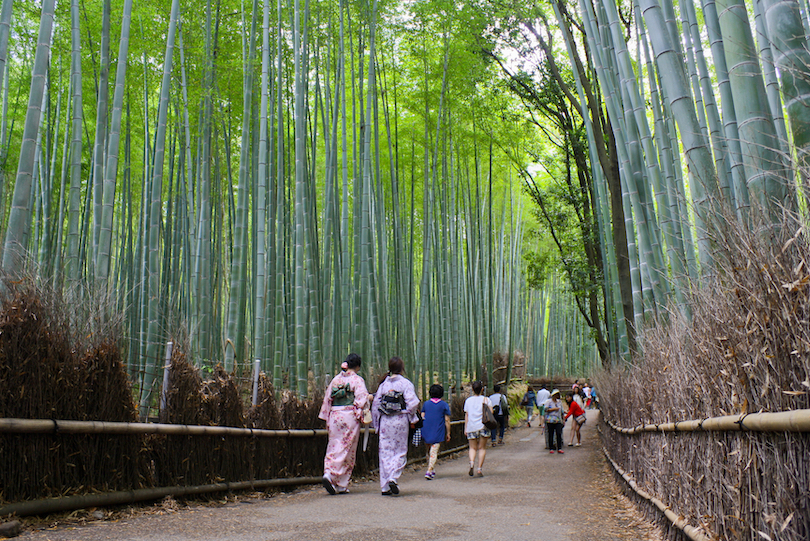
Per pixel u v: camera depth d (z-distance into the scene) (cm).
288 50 909
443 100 1105
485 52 1200
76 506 333
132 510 370
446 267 1302
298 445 595
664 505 343
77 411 342
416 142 1327
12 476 306
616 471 599
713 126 400
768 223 205
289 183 1019
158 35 811
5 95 841
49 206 768
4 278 327
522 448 1158
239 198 681
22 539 277
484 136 1367
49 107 782
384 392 558
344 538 326
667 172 470
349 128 1362
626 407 549
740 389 216
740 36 272
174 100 870
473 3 1045
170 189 862
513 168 1717
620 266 1033
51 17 413
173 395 428
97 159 633
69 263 485
